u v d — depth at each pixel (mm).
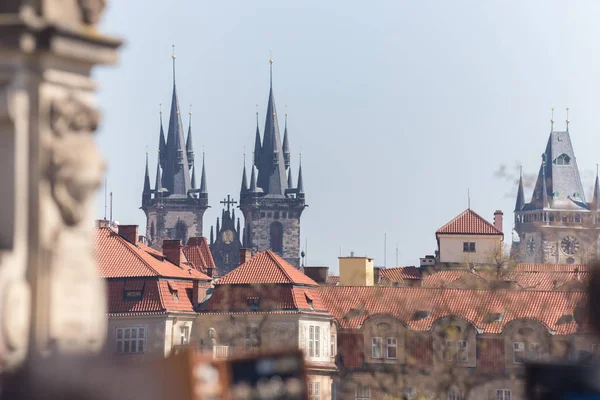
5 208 28344
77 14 29734
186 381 28766
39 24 28438
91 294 29047
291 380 29859
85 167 28688
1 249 28312
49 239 28438
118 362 28469
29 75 28609
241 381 29578
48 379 27375
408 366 130375
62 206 28578
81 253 28875
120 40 29703
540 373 29609
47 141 28578
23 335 27953
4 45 28359
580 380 29281
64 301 28516
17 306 27828
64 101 28750
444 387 126750
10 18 28281
